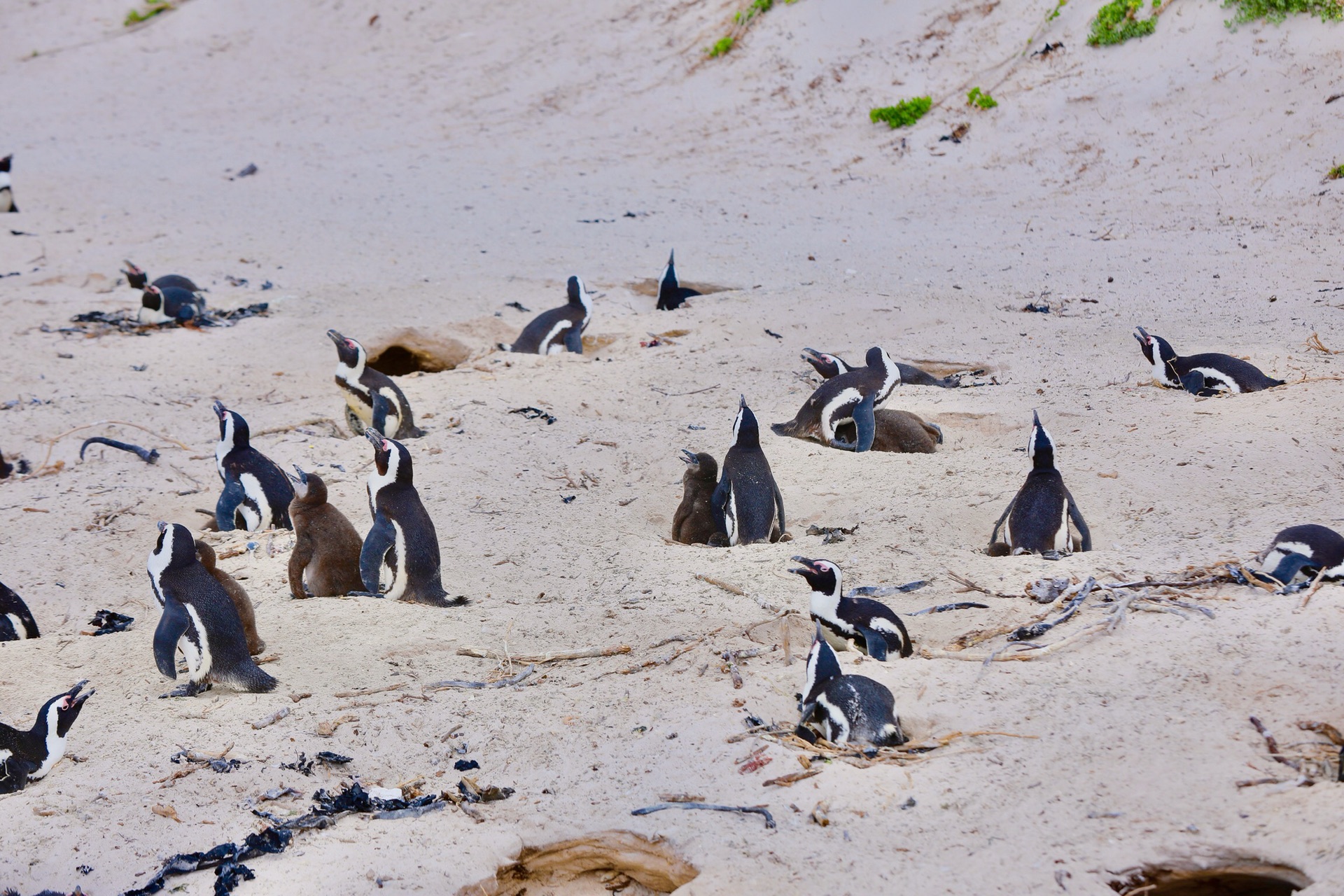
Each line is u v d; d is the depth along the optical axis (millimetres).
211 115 60844
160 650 11055
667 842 8766
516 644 12484
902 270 31578
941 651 11172
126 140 57594
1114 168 38375
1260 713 9406
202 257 35812
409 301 29672
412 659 12188
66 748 10523
